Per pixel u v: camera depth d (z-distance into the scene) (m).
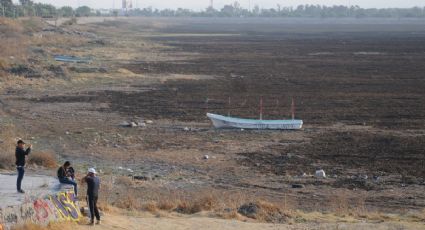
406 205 38.34
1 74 92.69
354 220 33.72
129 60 134.75
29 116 68.38
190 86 95.00
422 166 48.28
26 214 27.25
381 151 53.28
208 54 158.50
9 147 49.81
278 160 50.22
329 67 125.81
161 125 64.69
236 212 34.38
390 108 75.31
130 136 58.94
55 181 34.47
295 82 100.50
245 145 55.84
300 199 39.28
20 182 31.45
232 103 78.81
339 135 59.94
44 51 130.00
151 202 36.22
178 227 30.50
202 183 43.00
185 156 51.50
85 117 68.56
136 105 76.69
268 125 62.84
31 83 91.00
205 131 61.94
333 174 45.88
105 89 90.25
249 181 43.78
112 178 42.91
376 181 44.06
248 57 150.38
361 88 93.38
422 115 70.62
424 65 129.88
